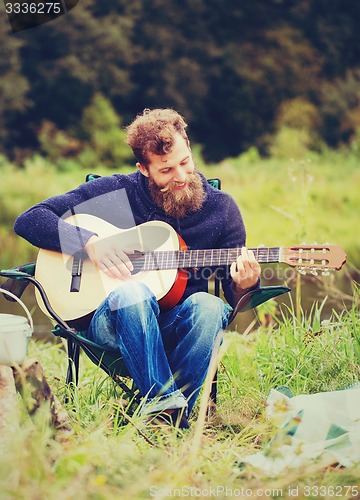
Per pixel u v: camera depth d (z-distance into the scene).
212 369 3.39
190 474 2.91
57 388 3.95
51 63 18.55
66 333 3.57
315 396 3.49
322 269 3.53
